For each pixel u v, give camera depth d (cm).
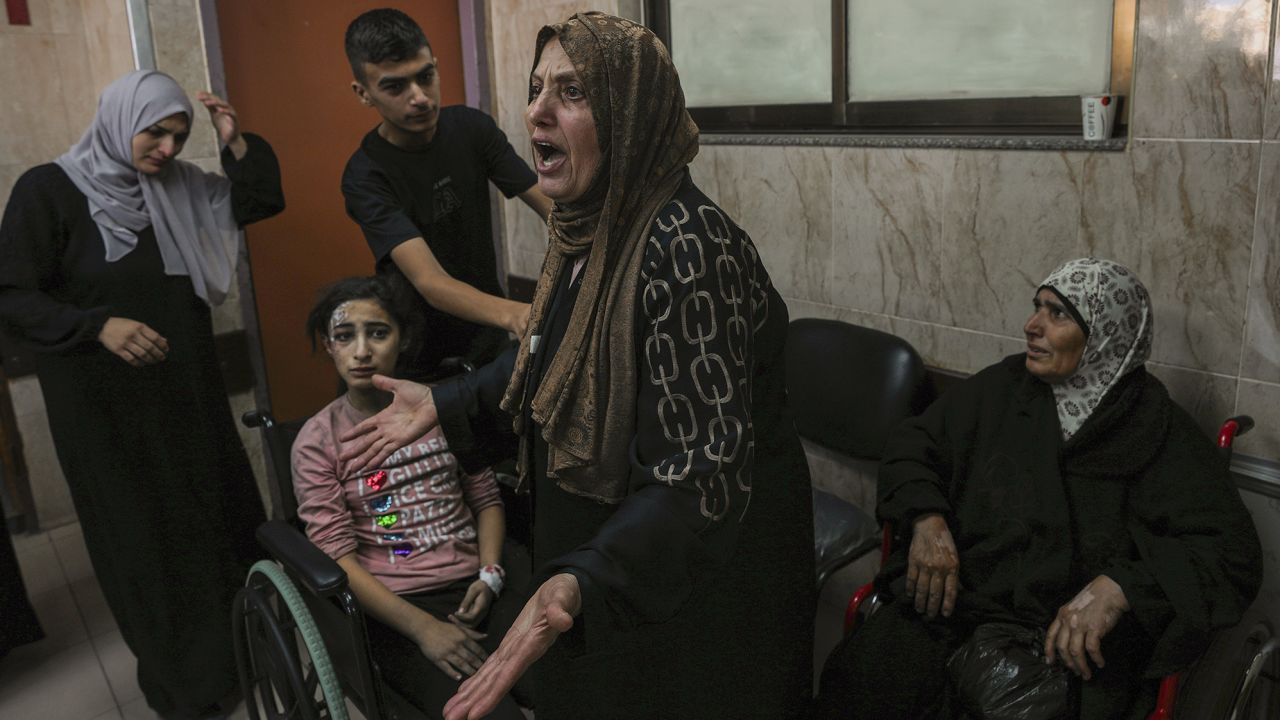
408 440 144
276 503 343
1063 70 207
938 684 174
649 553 104
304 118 333
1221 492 164
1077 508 175
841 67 251
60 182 228
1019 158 207
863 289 249
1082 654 157
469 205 255
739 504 112
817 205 255
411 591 196
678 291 111
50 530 363
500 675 97
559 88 111
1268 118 168
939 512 189
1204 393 187
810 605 148
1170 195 184
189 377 241
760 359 130
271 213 265
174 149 235
